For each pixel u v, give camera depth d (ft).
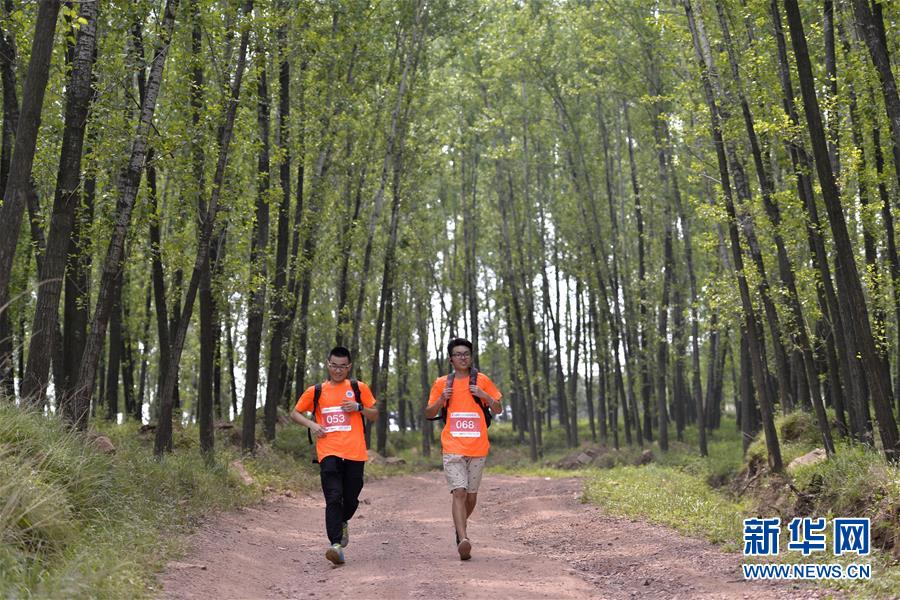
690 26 46.42
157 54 38.27
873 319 44.45
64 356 47.47
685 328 99.76
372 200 96.78
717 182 47.50
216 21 39.65
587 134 110.63
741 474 52.85
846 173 40.75
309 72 67.15
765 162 49.78
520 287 132.16
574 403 131.95
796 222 42.65
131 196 36.73
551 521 39.81
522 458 117.39
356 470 27.45
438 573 23.86
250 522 36.52
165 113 43.16
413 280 123.34
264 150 56.34
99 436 36.65
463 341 27.71
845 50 41.52
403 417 165.48
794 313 47.80
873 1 36.47
